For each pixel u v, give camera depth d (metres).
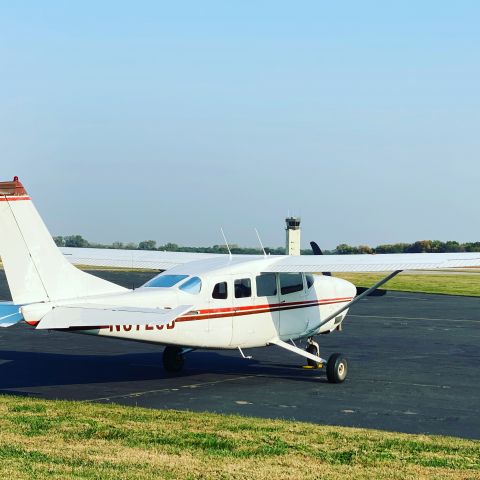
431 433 10.62
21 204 12.06
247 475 7.76
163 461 8.20
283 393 13.63
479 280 55.12
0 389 13.67
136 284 46.88
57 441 9.04
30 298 12.19
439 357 18.64
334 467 8.21
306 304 16.00
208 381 14.85
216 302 14.04
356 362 17.72
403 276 60.47
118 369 16.30
